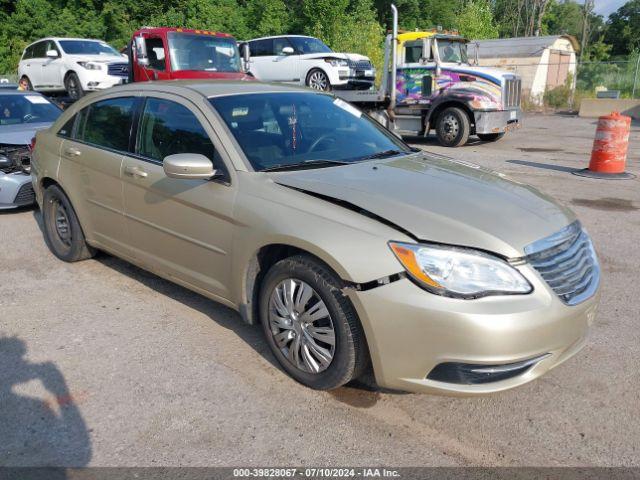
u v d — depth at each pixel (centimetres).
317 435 292
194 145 386
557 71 2959
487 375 277
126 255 453
